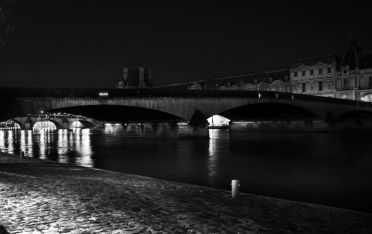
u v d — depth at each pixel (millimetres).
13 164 32031
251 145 63219
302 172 33531
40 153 54312
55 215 13023
